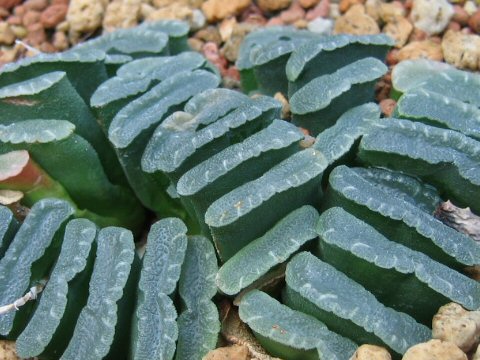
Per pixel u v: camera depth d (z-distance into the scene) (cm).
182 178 11
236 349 10
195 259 11
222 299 11
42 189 12
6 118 12
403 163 11
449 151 11
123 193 13
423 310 10
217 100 12
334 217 10
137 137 12
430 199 11
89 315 10
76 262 10
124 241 11
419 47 15
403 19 15
